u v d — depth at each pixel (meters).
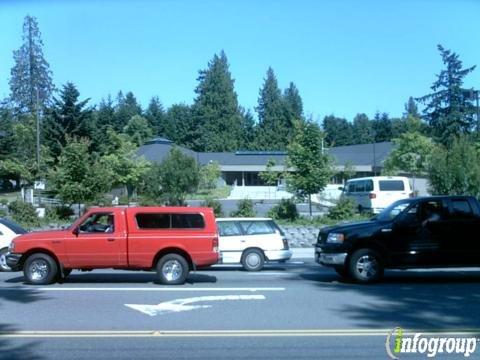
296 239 24.20
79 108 59.50
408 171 46.19
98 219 14.08
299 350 7.55
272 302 11.18
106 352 7.46
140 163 43.16
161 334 8.45
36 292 12.55
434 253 13.83
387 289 12.88
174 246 13.78
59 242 13.80
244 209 29.06
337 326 8.97
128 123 103.00
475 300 11.38
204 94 103.94
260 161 65.31
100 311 10.26
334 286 13.42
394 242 13.81
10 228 17.28
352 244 13.76
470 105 58.69
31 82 82.56
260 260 17.09
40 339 8.16
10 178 67.88
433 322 9.26
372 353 7.43
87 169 29.30
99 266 13.81
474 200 14.25
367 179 33.00
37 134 55.38
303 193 29.80
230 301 11.30
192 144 102.81
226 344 7.86
